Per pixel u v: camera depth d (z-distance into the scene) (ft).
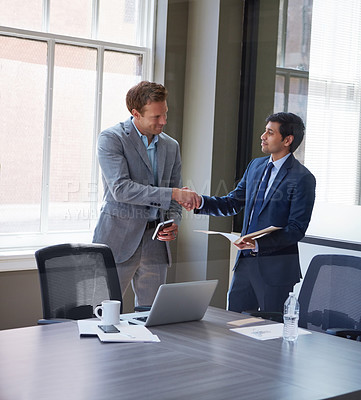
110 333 7.27
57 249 8.93
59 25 9.70
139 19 10.81
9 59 9.18
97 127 10.21
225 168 11.90
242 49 12.01
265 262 12.34
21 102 9.34
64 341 6.93
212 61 11.68
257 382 6.18
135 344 7.00
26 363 6.17
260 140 12.30
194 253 11.60
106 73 10.36
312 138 12.76
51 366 6.13
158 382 5.90
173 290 7.70
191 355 6.82
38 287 9.82
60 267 8.86
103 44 10.28
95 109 10.18
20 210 9.45
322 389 6.20
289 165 12.50
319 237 12.67
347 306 10.83
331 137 12.87
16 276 9.59
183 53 11.32
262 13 12.23
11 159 9.29
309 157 12.69
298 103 12.65
